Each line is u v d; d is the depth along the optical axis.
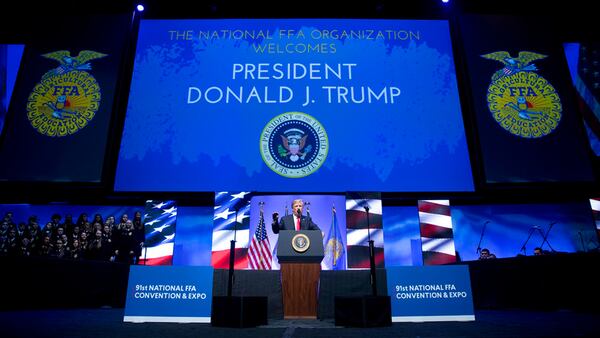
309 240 4.02
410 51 8.98
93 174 8.00
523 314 5.14
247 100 8.57
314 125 8.44
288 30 9.12
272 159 8.23
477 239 9.20
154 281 3.87
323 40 9.05
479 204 9.35
